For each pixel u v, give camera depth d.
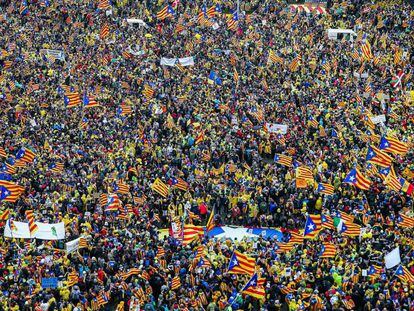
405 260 130.25
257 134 184.88
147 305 117.38
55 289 119.81
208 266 125.31
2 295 116.31
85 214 142.75
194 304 117.81
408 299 120.00
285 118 195.00
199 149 175.00
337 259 129.62
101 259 127.81
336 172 163.62
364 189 152.00
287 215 153.50
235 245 134.38
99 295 120.75
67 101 194.12
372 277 125.00
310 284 124.88
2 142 178.50
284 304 124.31
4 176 157.38
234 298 119.38
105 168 163.12
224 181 161.62
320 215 141.62
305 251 131.12
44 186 154.25
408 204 152.12
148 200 153.88
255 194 157.50
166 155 173.38
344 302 121.00
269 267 126.56
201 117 193.12
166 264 129.12
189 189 159.62
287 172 165.38
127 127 187.62
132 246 131.25
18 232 129.25
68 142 176.62
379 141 180.62
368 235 136.50
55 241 135.12
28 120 189.88
